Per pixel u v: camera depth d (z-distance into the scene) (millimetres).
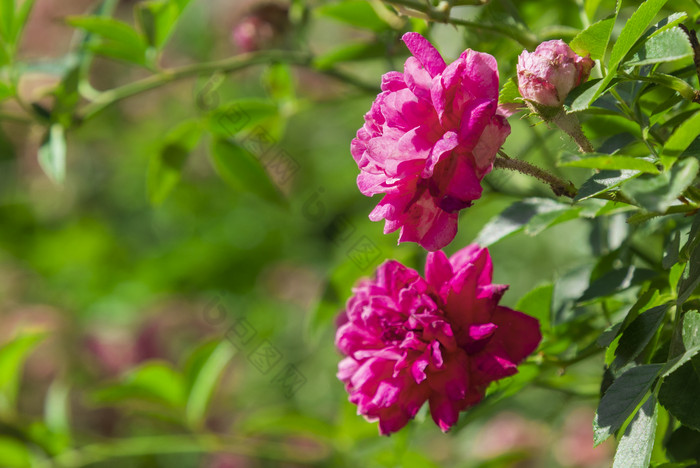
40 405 1773
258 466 1468
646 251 879
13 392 1168
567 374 895
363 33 1550
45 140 938
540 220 767
